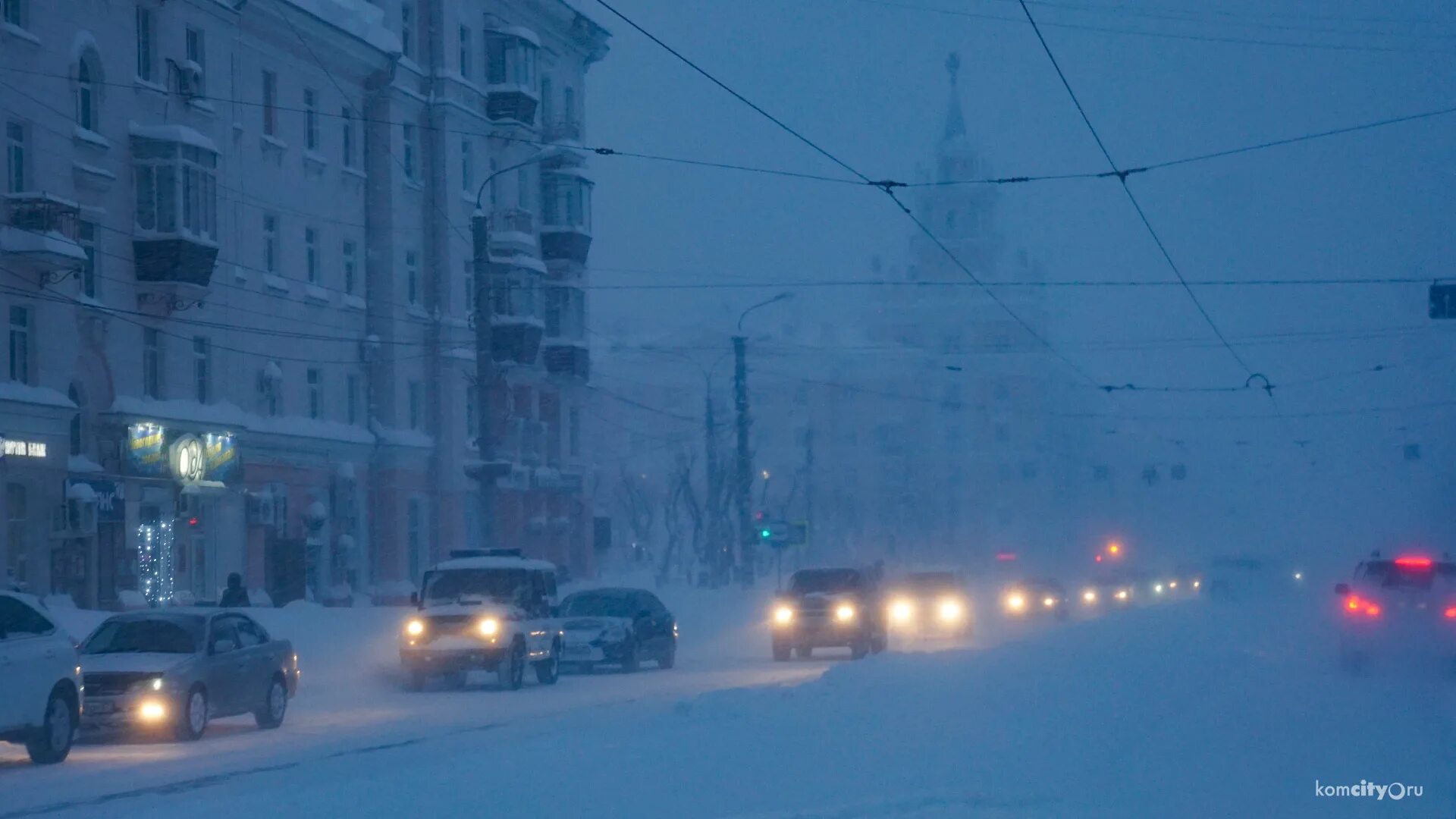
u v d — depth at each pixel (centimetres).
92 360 4056
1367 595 2670
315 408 5153
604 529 7500
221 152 4566
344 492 5253
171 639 2234
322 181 5150
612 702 2753
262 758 1909
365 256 5450
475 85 5953
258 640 2395
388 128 5472
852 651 4172
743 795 1249
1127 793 1246
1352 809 1173
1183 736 1619
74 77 3944
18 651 1820
